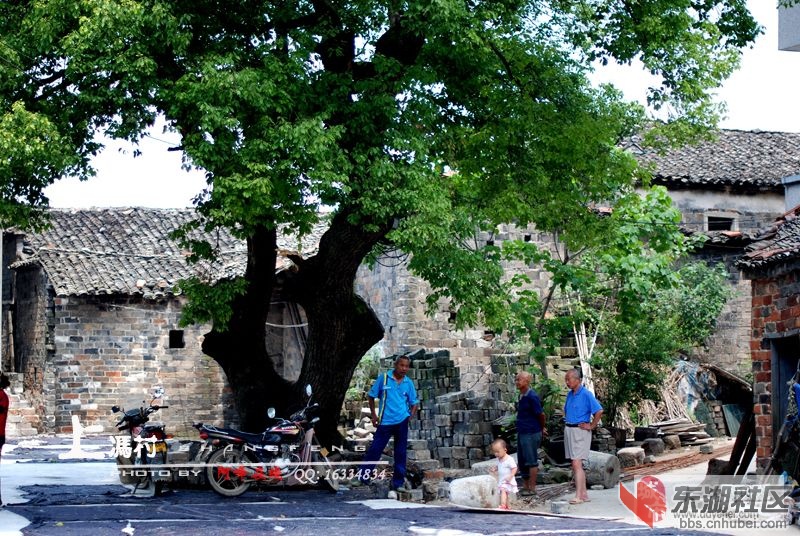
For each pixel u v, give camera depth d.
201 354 36.88
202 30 16.81
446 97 18.67
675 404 26.92
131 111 16.17
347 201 16.66
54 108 16.30
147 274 36.22
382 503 15.99
